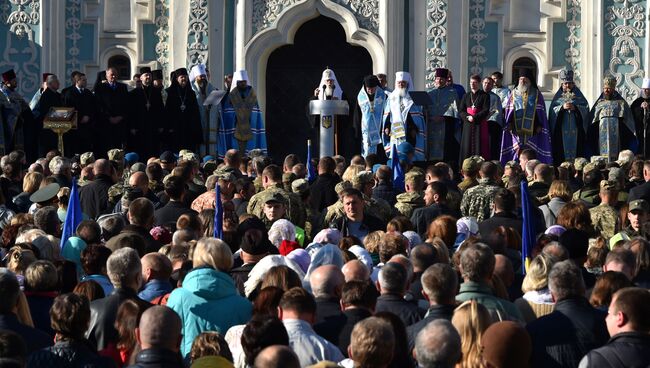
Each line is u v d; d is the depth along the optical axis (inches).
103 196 847.7
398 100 1268.5
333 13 1430.9
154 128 1301.7
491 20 1424.7
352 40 1429.6
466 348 417.7
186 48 1428.4
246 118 1317.7
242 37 1427.2
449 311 466.0
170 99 1300.4
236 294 513.3
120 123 1291.8
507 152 1283.2
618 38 1427.2
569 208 689.0
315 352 452.8
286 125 1470.2
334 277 497.0
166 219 756.6
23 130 1291.8
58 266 546.3
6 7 1427.2
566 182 805.2
